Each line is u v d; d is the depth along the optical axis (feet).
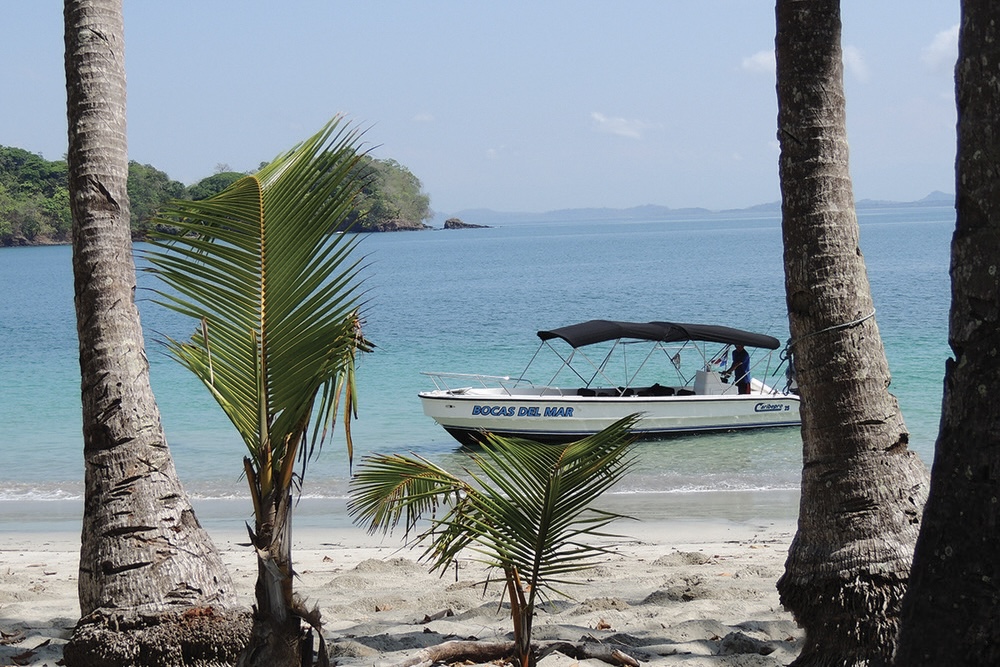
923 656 9.60
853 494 16.39
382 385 87.15
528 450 13.66
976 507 9.34
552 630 21.08
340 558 33.99
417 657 17.43
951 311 9.78
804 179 16.84
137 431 17.10
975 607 9.29
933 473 9.81
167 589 16.51
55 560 34.76
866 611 16.01
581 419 59.67
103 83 17.81
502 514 14.08
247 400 12.94
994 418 9.29
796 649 19.36
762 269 250.37
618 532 39.27
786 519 41.98
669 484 50.62
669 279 222.89
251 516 44.86
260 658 12.59
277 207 12.84
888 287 164.55
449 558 14.55
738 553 33.19
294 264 12.84
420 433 67.21
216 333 12.94
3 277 303.89
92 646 16.21
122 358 17.25
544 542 14.17
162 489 17.06
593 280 228.84
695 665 18.21
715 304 160.76
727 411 61.98
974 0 9.54
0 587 28.55
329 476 53.62
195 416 71.77
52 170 587.27
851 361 16.60
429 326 135.33
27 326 154.61
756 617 22.53
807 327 16.84
